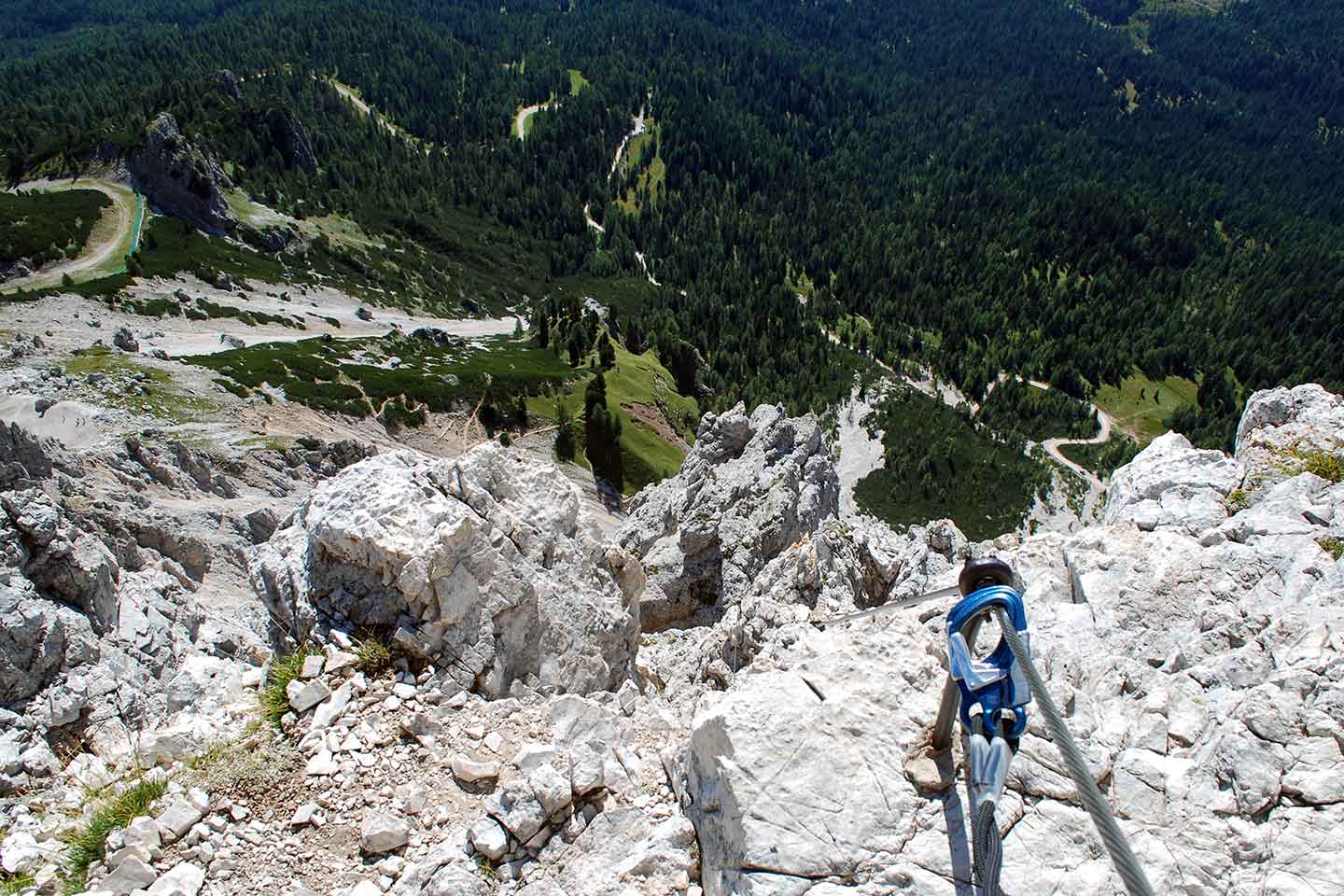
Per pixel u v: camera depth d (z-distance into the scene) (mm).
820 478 46625
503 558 12109
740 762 7184
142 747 9836
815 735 7316
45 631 11719
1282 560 9906
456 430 110500
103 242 151000
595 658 12867
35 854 8500
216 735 10000
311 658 10719
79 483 29688
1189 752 7641
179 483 46281
